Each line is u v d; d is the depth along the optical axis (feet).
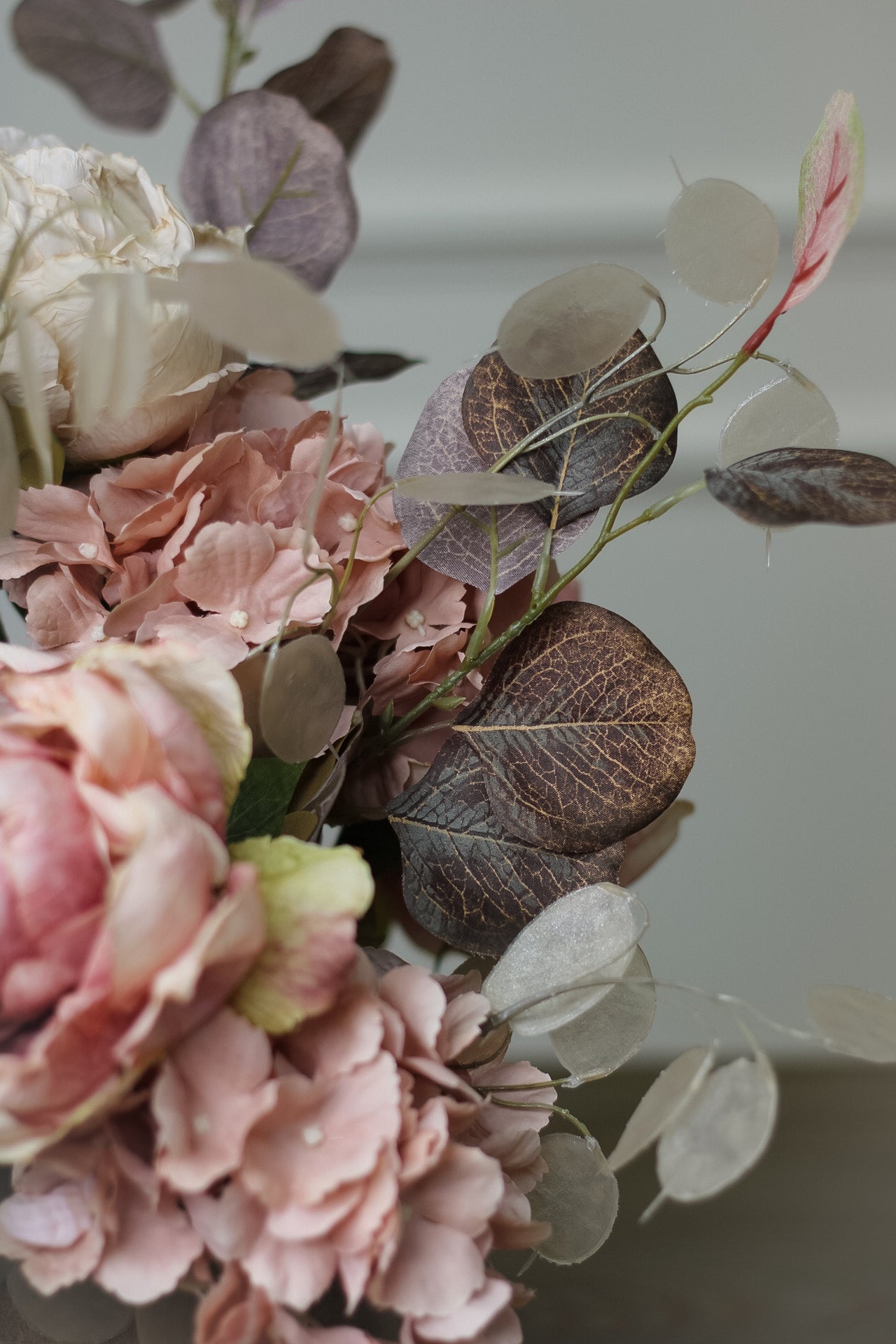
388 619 2.32
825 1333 2.11
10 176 2.11
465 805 2.23
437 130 5.14
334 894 1.86
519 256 5.22
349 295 5.15
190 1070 1.82
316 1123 1.86
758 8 5.09
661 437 2.12
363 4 4.90
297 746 2.05
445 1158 1.91
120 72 2.29
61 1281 1.86
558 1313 2.12
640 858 2.65
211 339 2.15
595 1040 2.09
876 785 3.43
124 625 2.15
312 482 2.21
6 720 1.84
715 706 3.67
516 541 2.21
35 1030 1.80
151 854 1.75
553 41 5.08
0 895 1.77
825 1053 2.63
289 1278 1.82
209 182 2.38
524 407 2.19
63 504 2.17
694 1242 2.23
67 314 2.07
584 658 2.19
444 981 2.18
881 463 2.00
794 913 2.97
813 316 5.01
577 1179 2.08
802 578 4.10
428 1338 1.87
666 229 2.07
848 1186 2.33
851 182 1.99
